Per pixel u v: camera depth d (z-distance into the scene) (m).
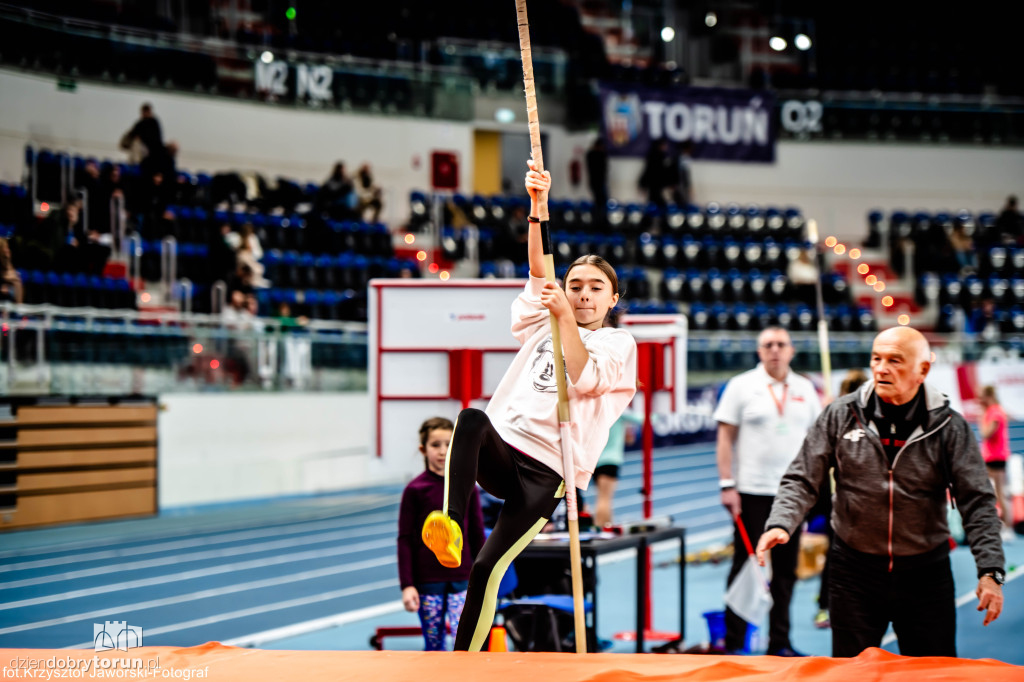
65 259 15.99
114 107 20.36
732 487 7.37
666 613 8.87
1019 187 27.36
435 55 23.45
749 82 26.39
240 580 10.88
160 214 18.55
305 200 21.00
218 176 20.02
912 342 4.48
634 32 26.19
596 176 23.55
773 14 26.91
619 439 8.96
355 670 3.06
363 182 21.86
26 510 14.05
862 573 4.68
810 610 8.91
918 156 26.97
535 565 7.01
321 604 9.67
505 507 3.65
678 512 14.94
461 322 7.46
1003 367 19.83
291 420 17.00
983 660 3.03
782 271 24.12
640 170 25.94
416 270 20.47
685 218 24.28
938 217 25.89
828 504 7.67
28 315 13.98
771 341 7.35
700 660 3.13
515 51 24.25
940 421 4.51
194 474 15.87
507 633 6.31
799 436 7.30
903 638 4.69
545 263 3.76
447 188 23.88
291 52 21.97
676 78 25.23
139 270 17.45
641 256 23.39
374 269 20.22
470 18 24.53
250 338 16.30
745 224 24.73
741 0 26.53
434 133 24.06
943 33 27.47
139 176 18.48
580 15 25.69
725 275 23.06
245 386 16.28
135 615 9.17
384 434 7.46
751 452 7.28
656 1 26.58
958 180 27.09
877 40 27.16
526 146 25.16
